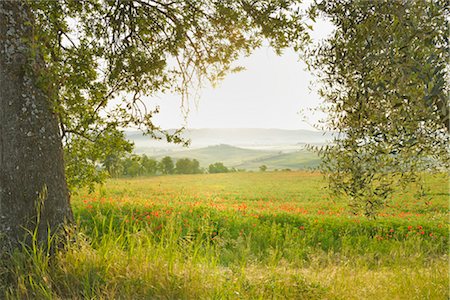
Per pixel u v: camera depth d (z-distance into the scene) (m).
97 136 8.60
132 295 4.93
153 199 24.67
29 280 5.19
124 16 7.91
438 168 5.63
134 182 38.41
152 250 5.86
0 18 5.82
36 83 5.82
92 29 7.51
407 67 4.64
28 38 5.90
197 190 34.97
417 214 18.72
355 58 5.25
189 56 8.34
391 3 4.93
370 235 12.88
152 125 8.60
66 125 8.10
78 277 5.26
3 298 4.89
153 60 8.23
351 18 5.44
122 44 7.92
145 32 8.45
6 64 5.84
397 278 6.24
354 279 6.15
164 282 5.18
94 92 7.53
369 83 5.18
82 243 5.87
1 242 5.71
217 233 11.82
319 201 27.31
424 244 10.86
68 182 9.33
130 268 5.45
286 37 6.76
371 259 8.28
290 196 31.41
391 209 19.72
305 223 13.61
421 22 4.75
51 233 5.95
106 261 5.55
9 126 5.86
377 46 4.98
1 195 5.84
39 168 5.96
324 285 5.80
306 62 6.03
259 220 14.12
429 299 5.33
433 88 4.52
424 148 5.38
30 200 5.86
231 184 43.28
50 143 6.14
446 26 4.67
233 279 5.48
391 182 5.78
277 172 64.56
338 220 14.23
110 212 12.94
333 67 5.80
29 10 6.13
